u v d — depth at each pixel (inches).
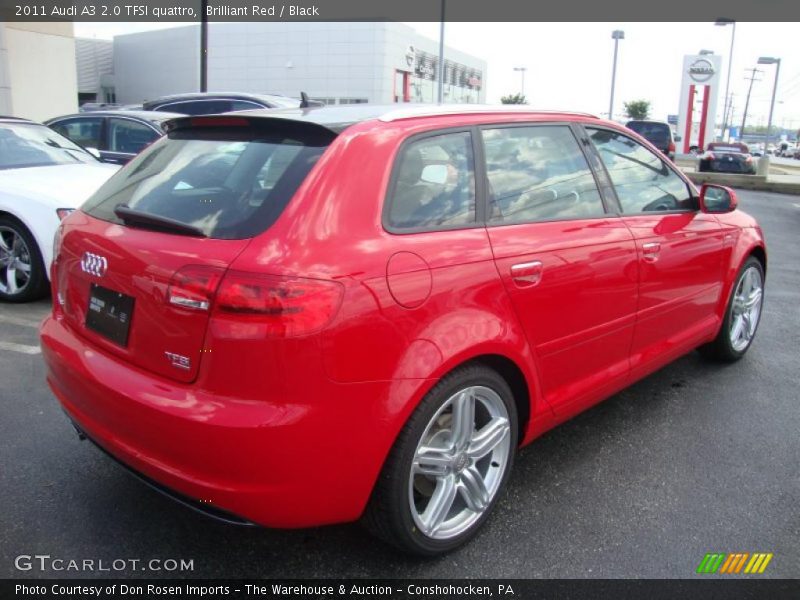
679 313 159.8
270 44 1905.8
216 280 87.8
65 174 250.2
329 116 109.7
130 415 94.4
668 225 151.4
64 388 110.0
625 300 137.7
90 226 111.7
